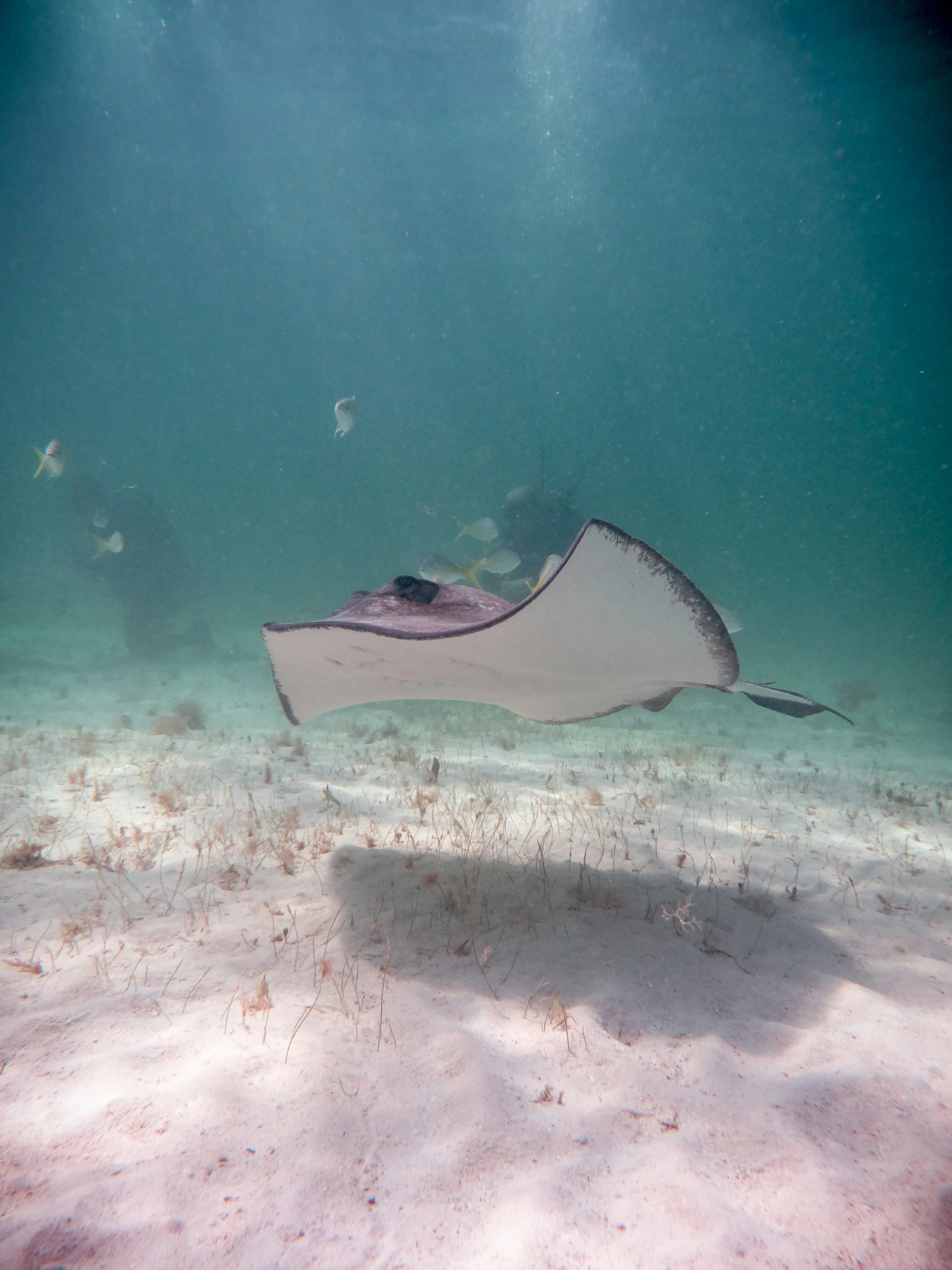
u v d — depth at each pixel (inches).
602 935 115.5
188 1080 74.2
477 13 1035.3
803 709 151.9
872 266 1744.6
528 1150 65.9
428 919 118.4
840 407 3528.5
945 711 585.6
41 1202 57.2
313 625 111.8
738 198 1653.5
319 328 3184.1
